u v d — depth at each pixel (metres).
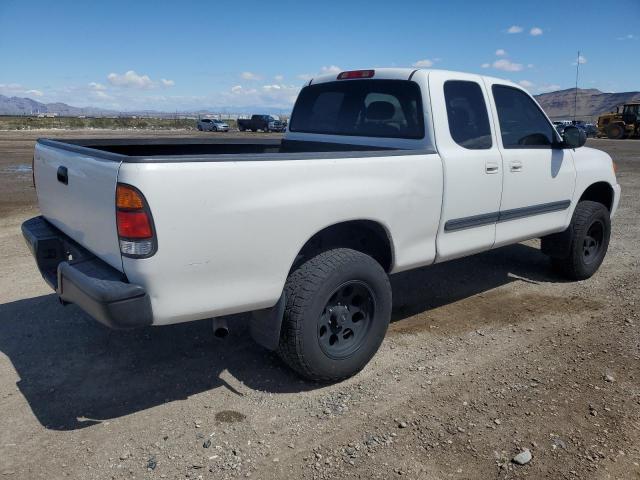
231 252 3.05
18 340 4.29
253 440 3.08
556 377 3.80
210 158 2.91
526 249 7.27
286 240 3.25
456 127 4.31
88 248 3.31
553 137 5.31
